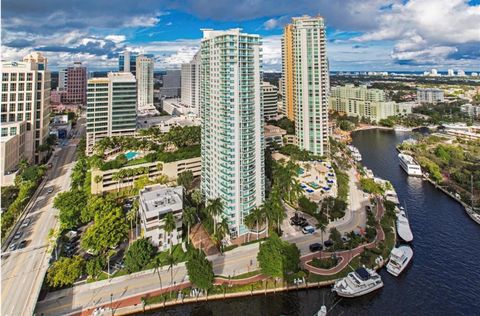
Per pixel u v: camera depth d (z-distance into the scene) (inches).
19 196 6437.0
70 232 5639.8
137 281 4530.0
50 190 7672.2
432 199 7839.6
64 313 3909.9
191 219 5369.1
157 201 5570.9
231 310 4266.7
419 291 4544.8
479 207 7042.3
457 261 5241.1
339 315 4143.7
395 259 4958.2
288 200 7204.7
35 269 4601.4
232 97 5482.3
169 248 5324.8
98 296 4215.1
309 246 5369.1
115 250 5182.1
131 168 7790.4
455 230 6284.5
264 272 4495.6
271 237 4731.8
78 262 4397.1
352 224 6225.4
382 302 4355.3
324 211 6505.9
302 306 4276.6
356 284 4377.5
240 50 5487.2
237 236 5743.1
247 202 5802.2
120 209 5797.2
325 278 4611.2
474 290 4557.1
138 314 4050.2
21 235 5561.0
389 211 6476.4
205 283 4153.5
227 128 5585.6
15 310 3782.0
